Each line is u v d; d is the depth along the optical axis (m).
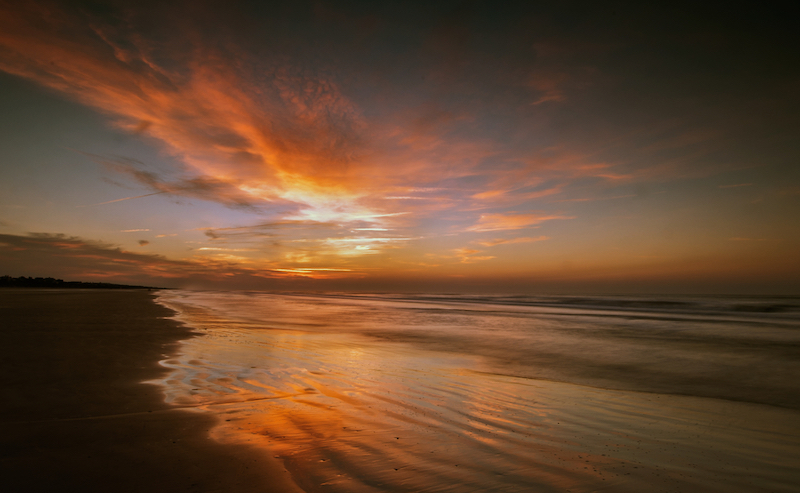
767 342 13.79
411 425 5.01
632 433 5.12
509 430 5.02
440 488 3.29
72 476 3.16
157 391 6.00
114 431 4.25
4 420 4.47
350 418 5.18
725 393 7.49
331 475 3.42
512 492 3.30
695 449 4.61
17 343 9.82
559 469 3.85
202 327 15.50
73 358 8.18
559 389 7.57
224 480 3.21
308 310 29.66
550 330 17.45
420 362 10.04
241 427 4.57
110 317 17.69
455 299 60.91
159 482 3.12
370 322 20.66
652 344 13.33
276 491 3.06
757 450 4.64
